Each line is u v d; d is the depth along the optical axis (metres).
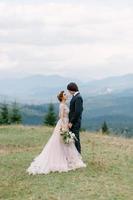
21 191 15.84
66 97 18.97
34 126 36.81
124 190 15.24
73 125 18.91
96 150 23.50
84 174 17.55
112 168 18.64
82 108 18.91
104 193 14.84
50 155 18.58
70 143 18.70
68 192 15.08
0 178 18.00
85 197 14.45
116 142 27.14
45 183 16.52
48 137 30.06
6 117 64.31
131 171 18.19
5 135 30.62
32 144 27.34
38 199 14.54
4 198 15.19
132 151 23.30
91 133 32.72
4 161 21.39
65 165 18.38
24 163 20.89
